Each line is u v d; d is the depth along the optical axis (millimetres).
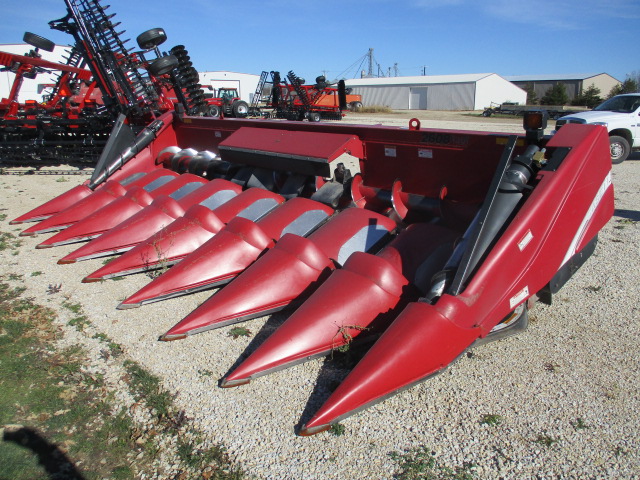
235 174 6195
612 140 12391
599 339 3660
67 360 3549
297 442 2758
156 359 3533
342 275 3512
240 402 3074
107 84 8508
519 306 3557
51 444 2793
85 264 5242
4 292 4598
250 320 4035
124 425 2924
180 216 5254
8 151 11438
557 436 2744
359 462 2615
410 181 4980
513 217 3299
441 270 3529
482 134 4207
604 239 5836
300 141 5273
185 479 2547
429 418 2912
